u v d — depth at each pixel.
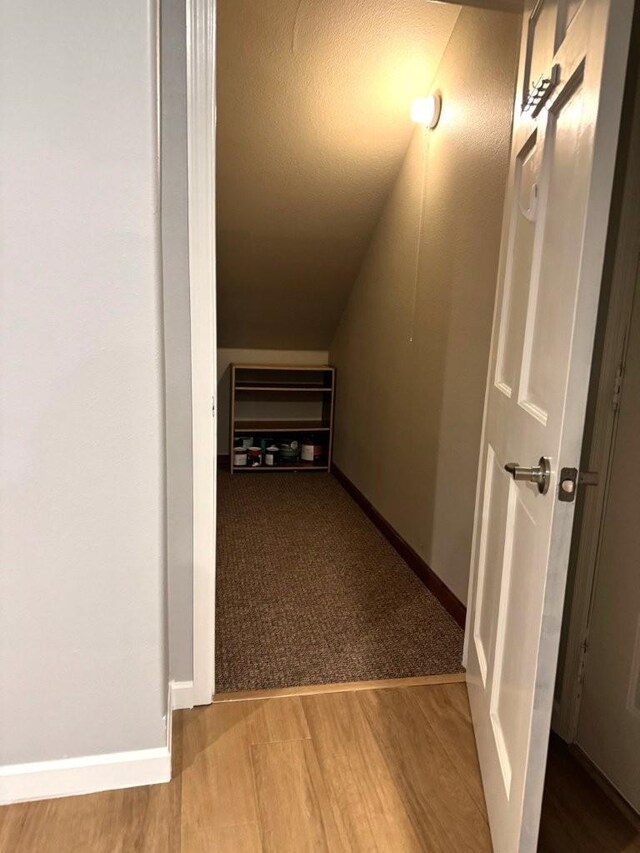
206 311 1.42
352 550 2.79
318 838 1.27
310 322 3.95
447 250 2.23
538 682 0.99
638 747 1.35
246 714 1.63
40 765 1.35
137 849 1.22
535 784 1.02
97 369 1.21
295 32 2.14
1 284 1.14
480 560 1.68
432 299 2.38
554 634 0.98
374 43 2.20
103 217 1.16
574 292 0.93
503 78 1.80
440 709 1.68
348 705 1.68
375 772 1.45
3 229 1.13
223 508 3.33
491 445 1.62
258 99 2.39
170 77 1.30
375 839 1.27
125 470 1.26
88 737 1.37
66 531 1.26
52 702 1.33
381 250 3.04
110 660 1.34
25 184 1.12
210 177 1.35
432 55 2.25
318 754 1.50
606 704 1.46
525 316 1.29
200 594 1.58
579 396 0.93
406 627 2.12
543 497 1.03
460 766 1.48
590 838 1.29
